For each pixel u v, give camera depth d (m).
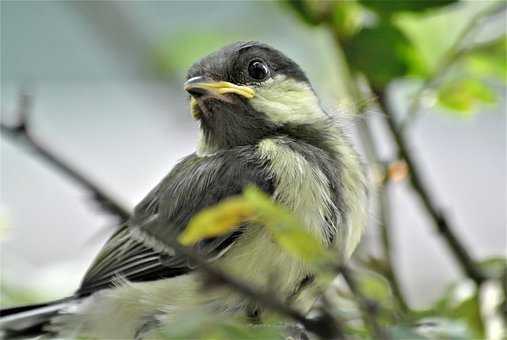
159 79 1.49
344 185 1.43
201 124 1.45
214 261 1.42
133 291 1.43
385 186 1.44
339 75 1.46
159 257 1.43
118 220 1.35
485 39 1.45
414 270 1.55
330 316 1.36
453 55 1.44
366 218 1.44
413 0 1.43
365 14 1.44
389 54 1.43
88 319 1.44
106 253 1.44
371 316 1.37
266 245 1.41
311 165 1.43
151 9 1.54
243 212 1.36
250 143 1.44
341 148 1.44
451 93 1.44
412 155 1.44
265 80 1.45
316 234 1.42
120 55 1.49
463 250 1.43
